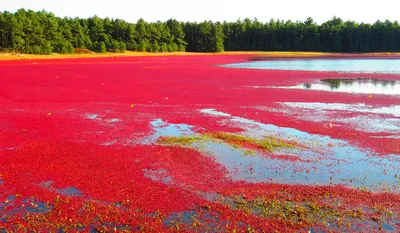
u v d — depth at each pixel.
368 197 9.91
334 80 38.03
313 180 11.14
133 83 34.34
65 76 40.03
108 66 56.19
